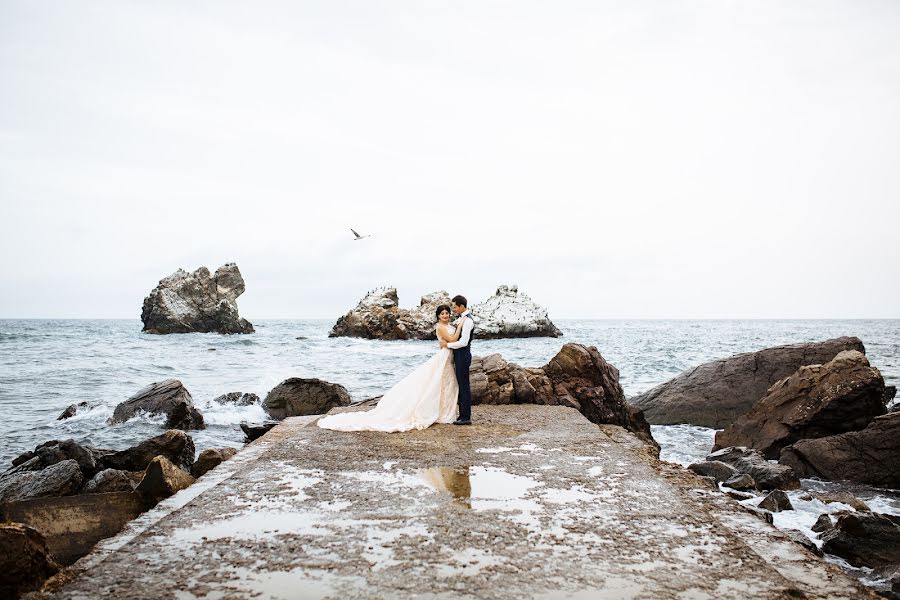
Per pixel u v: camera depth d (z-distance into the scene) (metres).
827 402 12.12
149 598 3.22
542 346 56.38
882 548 6.33
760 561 3.80
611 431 10.76
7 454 13.09
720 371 17.66
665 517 4.68
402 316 66.44
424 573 3.55
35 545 4.17
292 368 32.59
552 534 4.26
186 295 74.25
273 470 6.22
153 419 15.99
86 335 68.88
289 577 3.49
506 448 7.44
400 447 7.47
